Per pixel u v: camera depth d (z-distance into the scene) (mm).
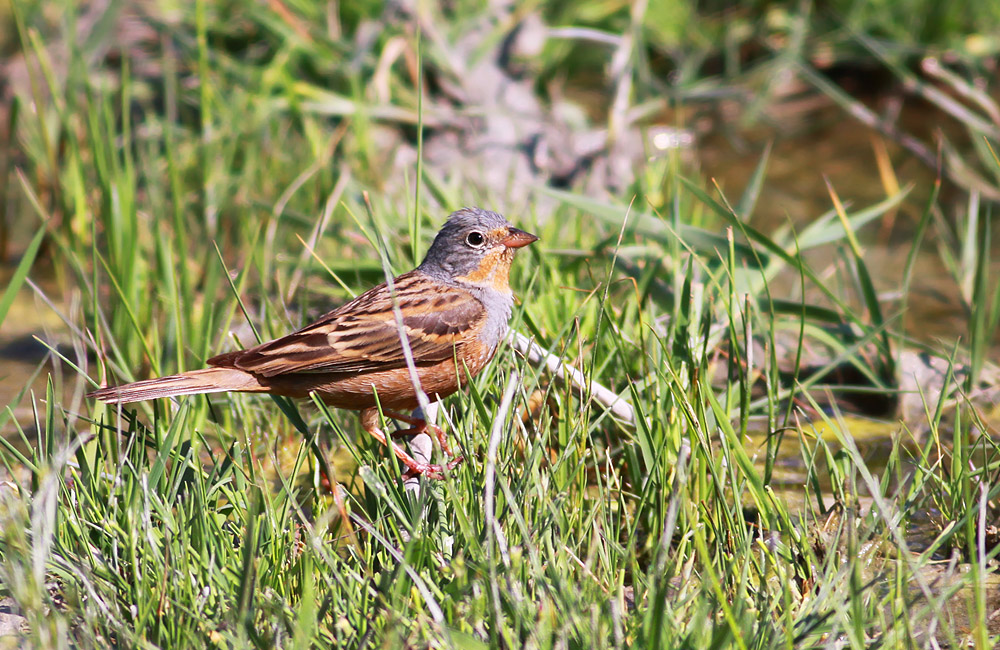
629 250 10969
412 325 8539
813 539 7562
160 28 17375
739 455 7305
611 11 19609
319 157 14312
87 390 11000
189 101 16266
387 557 6910
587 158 16547
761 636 6070
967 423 8141
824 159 17891
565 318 10461
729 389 9141
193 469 7766
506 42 18531
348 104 15945
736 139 18672
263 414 10312
